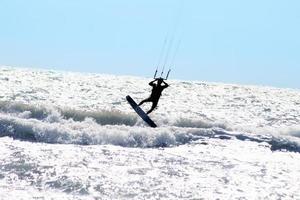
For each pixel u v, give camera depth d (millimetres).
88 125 92625
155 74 81125
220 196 60812
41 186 60031
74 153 77938
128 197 58281
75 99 162875
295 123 150375
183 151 86188
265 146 95000
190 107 177625
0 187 58250
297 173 74750
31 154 74438
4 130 86750
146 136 90750
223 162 79125
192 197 59781
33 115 100562
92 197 57312
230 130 107000
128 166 72375
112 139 88875
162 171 70875
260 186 66312
